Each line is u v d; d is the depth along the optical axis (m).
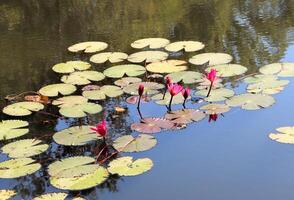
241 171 3.74
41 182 3.74
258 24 7.61
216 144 4.16
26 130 4.55
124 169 3.79
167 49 6.59
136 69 5.83
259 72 5.57
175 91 4.87
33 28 8.23
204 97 5.05
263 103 4.78
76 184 3.62
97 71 5.99
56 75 6.04
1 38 7.77
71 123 4.77
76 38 7.52
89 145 4.30
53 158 4.11
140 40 7.01
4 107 5.12
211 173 3.73
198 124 4.52
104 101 5.21
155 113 4.83
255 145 4.10
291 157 3.88
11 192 3.60
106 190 3.58
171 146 4.16
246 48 6.54
